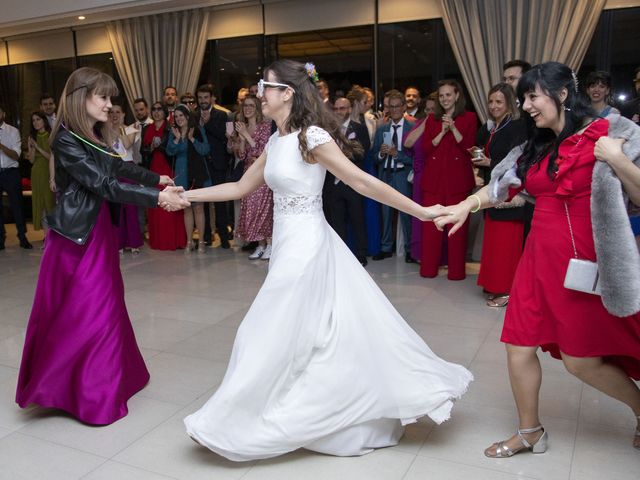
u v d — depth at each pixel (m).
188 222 6.66
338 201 5.66
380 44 7.66
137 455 2.40
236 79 8.59
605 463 2.27
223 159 6.61
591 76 4.31
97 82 2.62
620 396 2.25
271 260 2.36
